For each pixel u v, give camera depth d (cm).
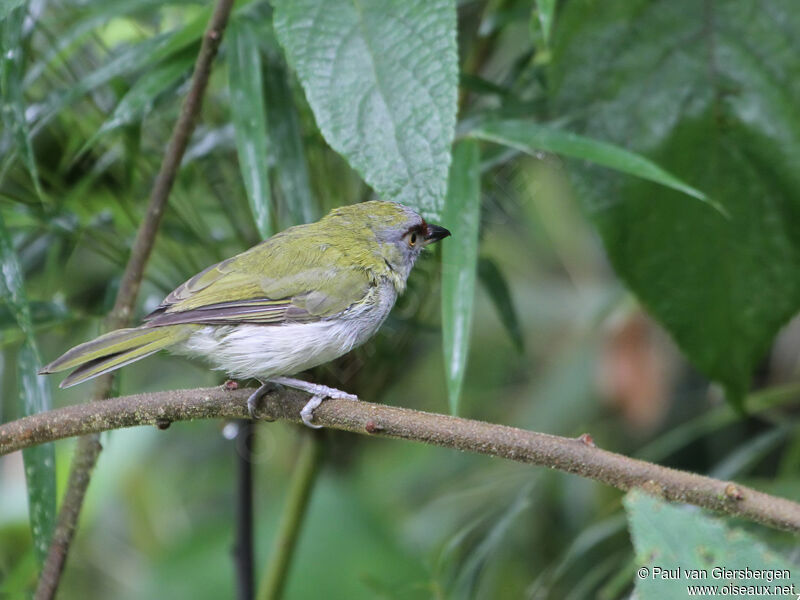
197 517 1305
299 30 630
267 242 812
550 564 1144
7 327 827
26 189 919
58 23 929
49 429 614
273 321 763
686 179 875
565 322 1338
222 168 941
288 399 645
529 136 735
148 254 740
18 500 1185
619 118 875
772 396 992
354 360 912
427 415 586
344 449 1187
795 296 869
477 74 953
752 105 864
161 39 823
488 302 1360
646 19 872
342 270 794
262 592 942
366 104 612
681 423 1222
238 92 730
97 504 1163
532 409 1261
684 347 891
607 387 1178
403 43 617
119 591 1228
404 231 847
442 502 1185
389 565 1067
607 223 869
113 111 828
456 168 726
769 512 514
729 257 873
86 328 957
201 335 746
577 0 871
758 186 867
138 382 1267
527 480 1152
